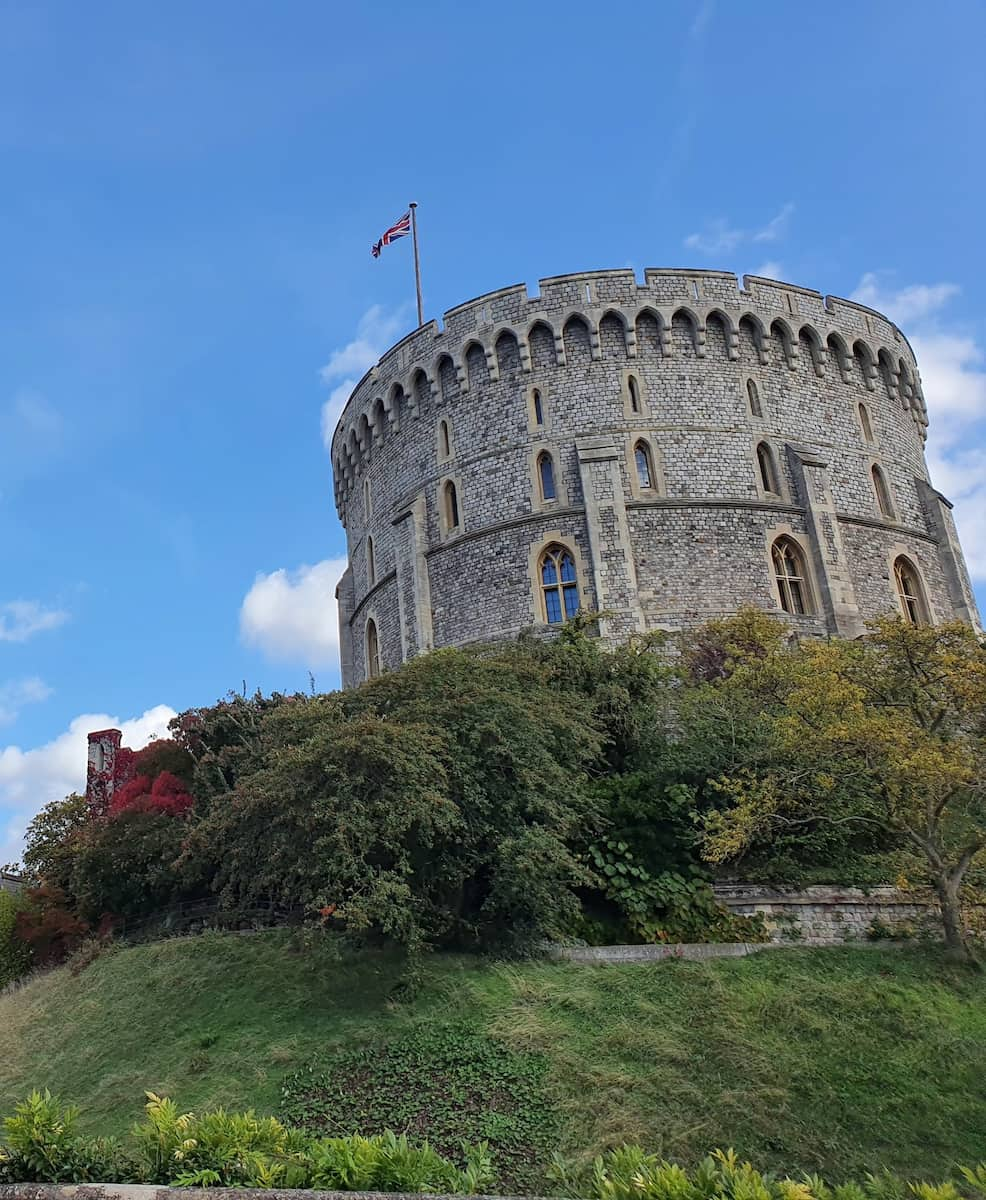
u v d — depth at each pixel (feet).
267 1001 55.26
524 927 58.08
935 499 119.85
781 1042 44.91
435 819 53.01
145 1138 23.40
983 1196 29.84
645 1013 48.21
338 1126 40.45
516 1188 35.09
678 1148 36.91
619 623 96.78
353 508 134.62
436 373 116.57
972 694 52.70
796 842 64.75
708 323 112.16
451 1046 45.98
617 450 103.30
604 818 64.69
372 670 123.95
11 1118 23.66
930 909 59.21
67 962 79.97
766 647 79.97
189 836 63.26
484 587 105.70
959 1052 43.50
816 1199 20.42
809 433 112.37
